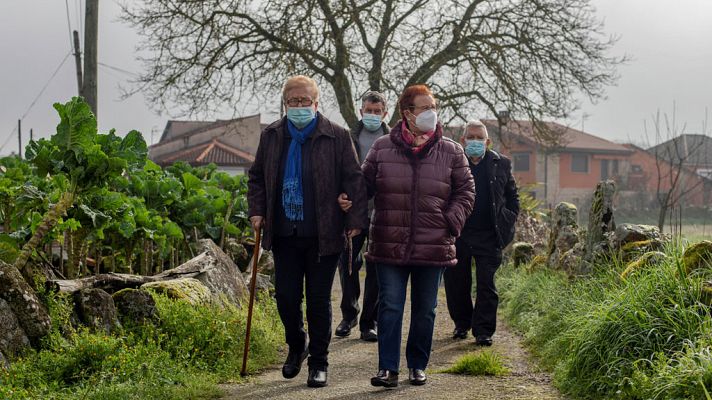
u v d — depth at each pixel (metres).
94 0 15.43
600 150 58.78
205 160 53.72
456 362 6.52
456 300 7.69
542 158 57.56
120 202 7.06
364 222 5.43
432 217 5.51
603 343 5.25
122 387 4.81
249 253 11.09
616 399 4.72
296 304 5.53
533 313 8.12
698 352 4.57
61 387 4.91
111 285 6.48
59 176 7.00
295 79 5.41
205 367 5.73
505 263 13.80
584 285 7.29
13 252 6.32
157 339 5.89
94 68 15.50
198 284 7.01
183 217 9.71
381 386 5.48
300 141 5.39
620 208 52.25
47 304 5.60
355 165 5.48
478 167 7.45
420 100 5.54
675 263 5.73
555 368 5.76
